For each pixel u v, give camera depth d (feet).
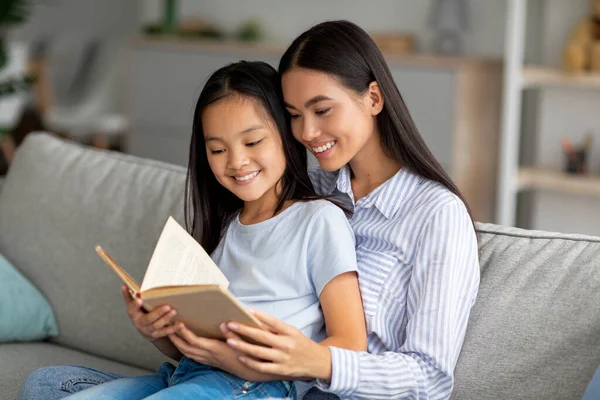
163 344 6.41
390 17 18.75
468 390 6.03
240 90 6.27
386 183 6.39
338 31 6.18
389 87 6.22
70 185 8.89
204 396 5.57
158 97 20.15
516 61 14.42
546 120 15.29
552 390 5.78
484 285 6.30
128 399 5.93
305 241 6.19
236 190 6.36
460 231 6.04
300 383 6.08
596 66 14.14
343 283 6.05
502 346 6.03
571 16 14.84
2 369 7.57
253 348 5.40
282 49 18.07
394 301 6.18
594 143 14.88
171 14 20.88
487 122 17.20
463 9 17.31
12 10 18.43
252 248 6.44
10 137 20.93
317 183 7.06
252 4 20.74
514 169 14.71
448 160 16.39
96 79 24.44
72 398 5.74
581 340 5.79
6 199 9.31
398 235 6.21
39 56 24.71
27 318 8.34
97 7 26.03
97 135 21.86
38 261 8.75
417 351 5.81
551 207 15.39
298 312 6.15
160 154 20.26
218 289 5.04
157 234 8.09
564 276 6.06
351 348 5.87
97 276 8.33
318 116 6.14
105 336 8.18
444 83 16.33
